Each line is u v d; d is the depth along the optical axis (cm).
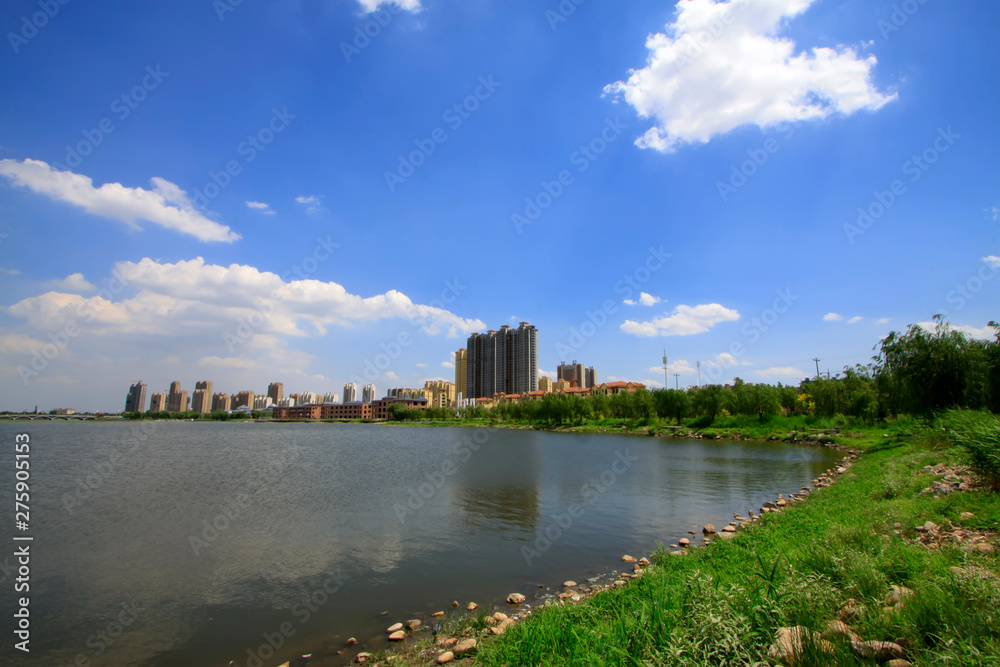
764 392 8319
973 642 548
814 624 647
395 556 1827
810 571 867
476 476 3969
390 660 1005
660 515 2431
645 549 1862
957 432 1845
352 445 8200
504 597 1412
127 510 2725
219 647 1145
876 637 613
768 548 1339
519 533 2142
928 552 966
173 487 3591
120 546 1988
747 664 551
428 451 6800
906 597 692
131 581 1591
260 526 2312
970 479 1678
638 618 741
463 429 13838
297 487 3534
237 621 1284
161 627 1259
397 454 6362
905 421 5125
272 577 1614
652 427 9794
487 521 2377
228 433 12912
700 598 745
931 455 2422
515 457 5494
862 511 1597
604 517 2409
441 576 1600
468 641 1009
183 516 2564
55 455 6438
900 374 3912
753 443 6919
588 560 1744
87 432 13288
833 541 1130
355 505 2816
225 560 1795
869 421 6631
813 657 554
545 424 12625
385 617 1292
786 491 3020
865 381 7375
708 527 2095
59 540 2083
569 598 1320
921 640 593
